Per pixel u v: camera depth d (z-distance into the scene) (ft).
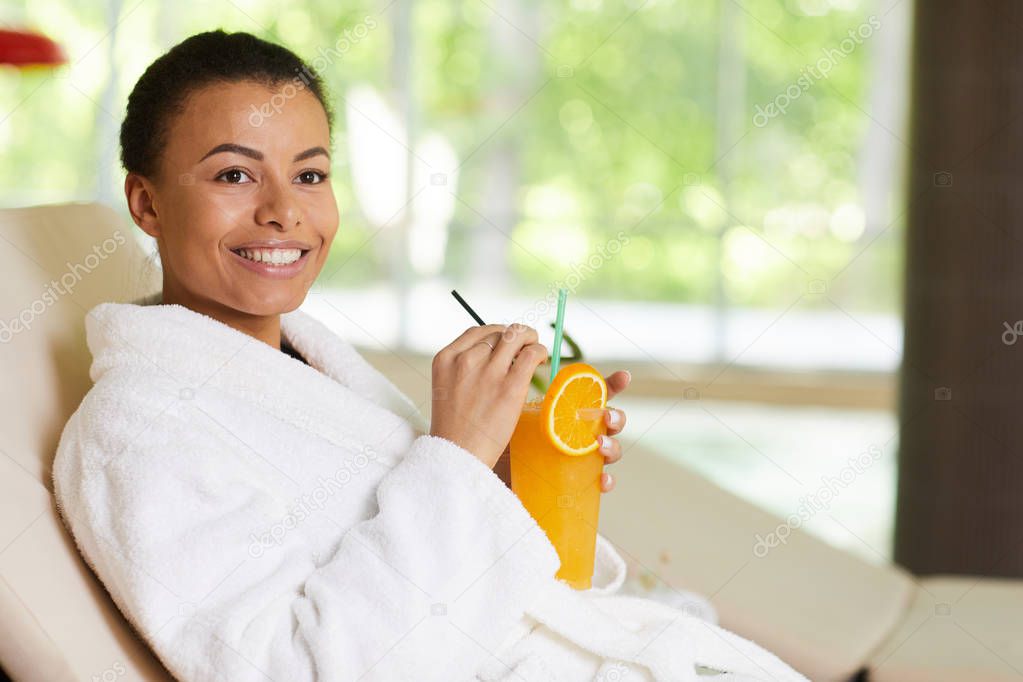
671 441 15.33
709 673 4.48
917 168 10.04
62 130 21.38
